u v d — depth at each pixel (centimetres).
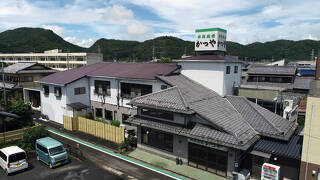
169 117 2159
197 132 1903
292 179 1666
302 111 2878
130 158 2258
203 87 2770
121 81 3075
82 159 2236
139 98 2364
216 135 1812
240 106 2383
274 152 1667
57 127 3259
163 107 2091
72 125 3077
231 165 1802
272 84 4328
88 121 2966
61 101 3397
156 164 2117
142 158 2250
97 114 3500
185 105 2003
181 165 2095
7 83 4788
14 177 1872
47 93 3647
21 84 4584
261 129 1964
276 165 1730
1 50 14825
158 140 2300
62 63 10750
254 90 2658
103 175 1925
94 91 3469
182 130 1978
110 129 2686
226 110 2262
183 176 1900
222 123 1927
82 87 3472
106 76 3191
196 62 2853
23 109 2952
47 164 2081
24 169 1988
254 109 2247
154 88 2752
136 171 1995
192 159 2055
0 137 2497
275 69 4419
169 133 2153
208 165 1958
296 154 1627
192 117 2053
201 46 2988
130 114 2953
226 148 1755
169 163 2136
